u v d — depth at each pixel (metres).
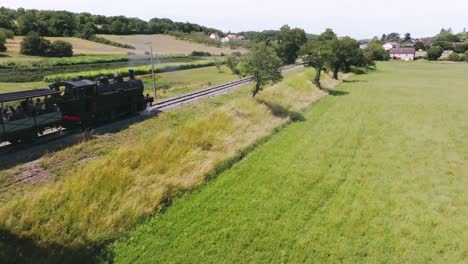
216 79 56.72
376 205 15.35
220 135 23.11
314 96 41.03
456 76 69.19
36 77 53.81
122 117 26.50
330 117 31.91
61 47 72.81
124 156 17.17
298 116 31.61
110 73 57.50
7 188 14.23
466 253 12.07
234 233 12.98
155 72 66.56
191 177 17.11
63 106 20.86
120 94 25.14
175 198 15.53
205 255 11.77
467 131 27.97
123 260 11.40
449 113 34.28
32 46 68.62
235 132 24.45
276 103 33.53
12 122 17.14
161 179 16.30
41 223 12.10
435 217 14.37
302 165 19.88
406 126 29.14
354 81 59.38
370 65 85.31
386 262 11.58
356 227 13.55
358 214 14.45
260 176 18.19
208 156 19.75
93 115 22.53
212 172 18.12
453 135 26.81
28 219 11.91
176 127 23.41
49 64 62.22
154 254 11.77
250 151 22.12
